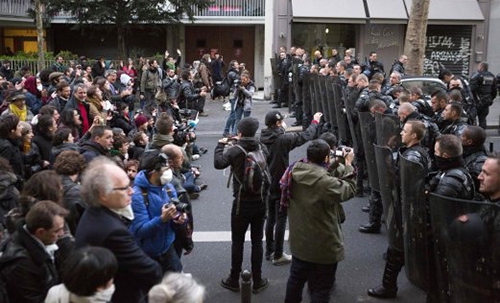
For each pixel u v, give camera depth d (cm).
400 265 568
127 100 1259
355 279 627
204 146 1329
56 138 635
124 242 345
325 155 490
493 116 1747
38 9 1978
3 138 633
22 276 347
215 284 613
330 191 474
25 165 668
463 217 376
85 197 351
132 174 584
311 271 500
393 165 516
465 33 2342
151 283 356
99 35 2800
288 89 1842
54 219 354
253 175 560
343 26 2336
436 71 2362
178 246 489
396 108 880
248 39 2856
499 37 2334
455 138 472
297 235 493
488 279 365
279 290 599
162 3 2269
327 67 1323
